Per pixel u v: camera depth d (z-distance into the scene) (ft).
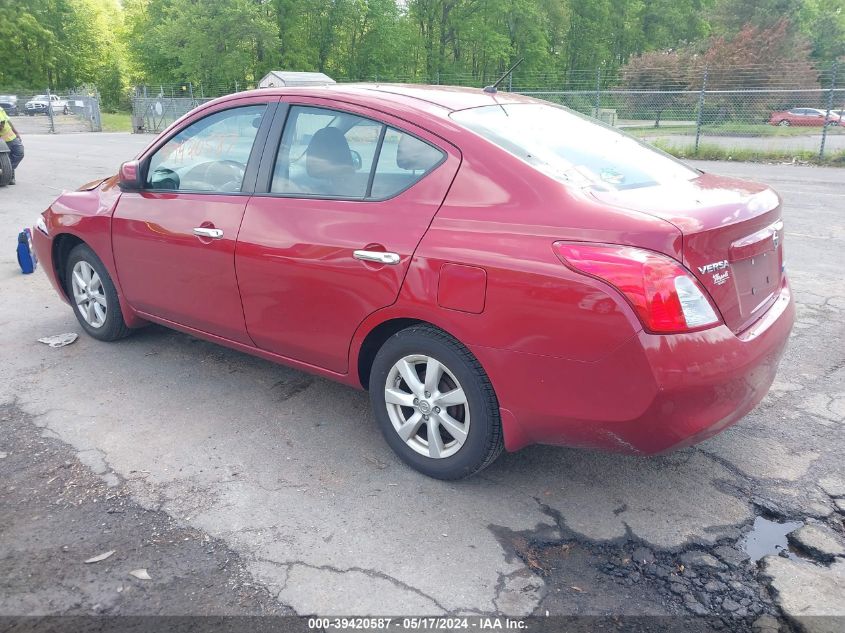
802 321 17.61
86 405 13.11
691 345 8.26
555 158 9.96
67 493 10.28
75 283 16.17
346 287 10.62
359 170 10.87
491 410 9.64
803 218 31.35
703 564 8.84
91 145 77.77
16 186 41.50
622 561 8.89
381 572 8.63
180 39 147.33
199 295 13.08
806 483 10.58
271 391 13.74
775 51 120.47
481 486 10.50
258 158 12.19
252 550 9.03
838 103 79.15
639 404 8.36
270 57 152.56
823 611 8.03
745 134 78.79
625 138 12.05
